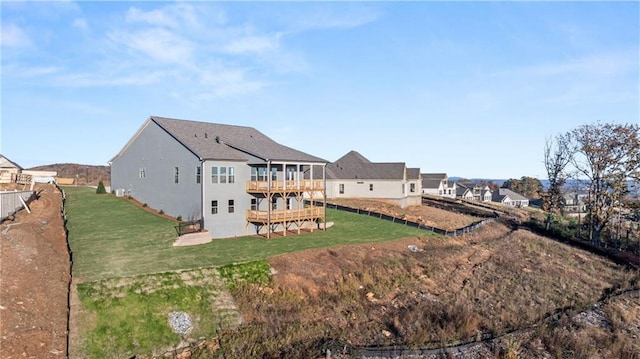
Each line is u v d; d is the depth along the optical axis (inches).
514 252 1234.6
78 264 741.9
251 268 816.9
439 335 634.8
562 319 717.3
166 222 1136.2
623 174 1528.1
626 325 729.0
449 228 1582.2
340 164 2313.0
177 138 1192.2
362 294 801.6
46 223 964.6
